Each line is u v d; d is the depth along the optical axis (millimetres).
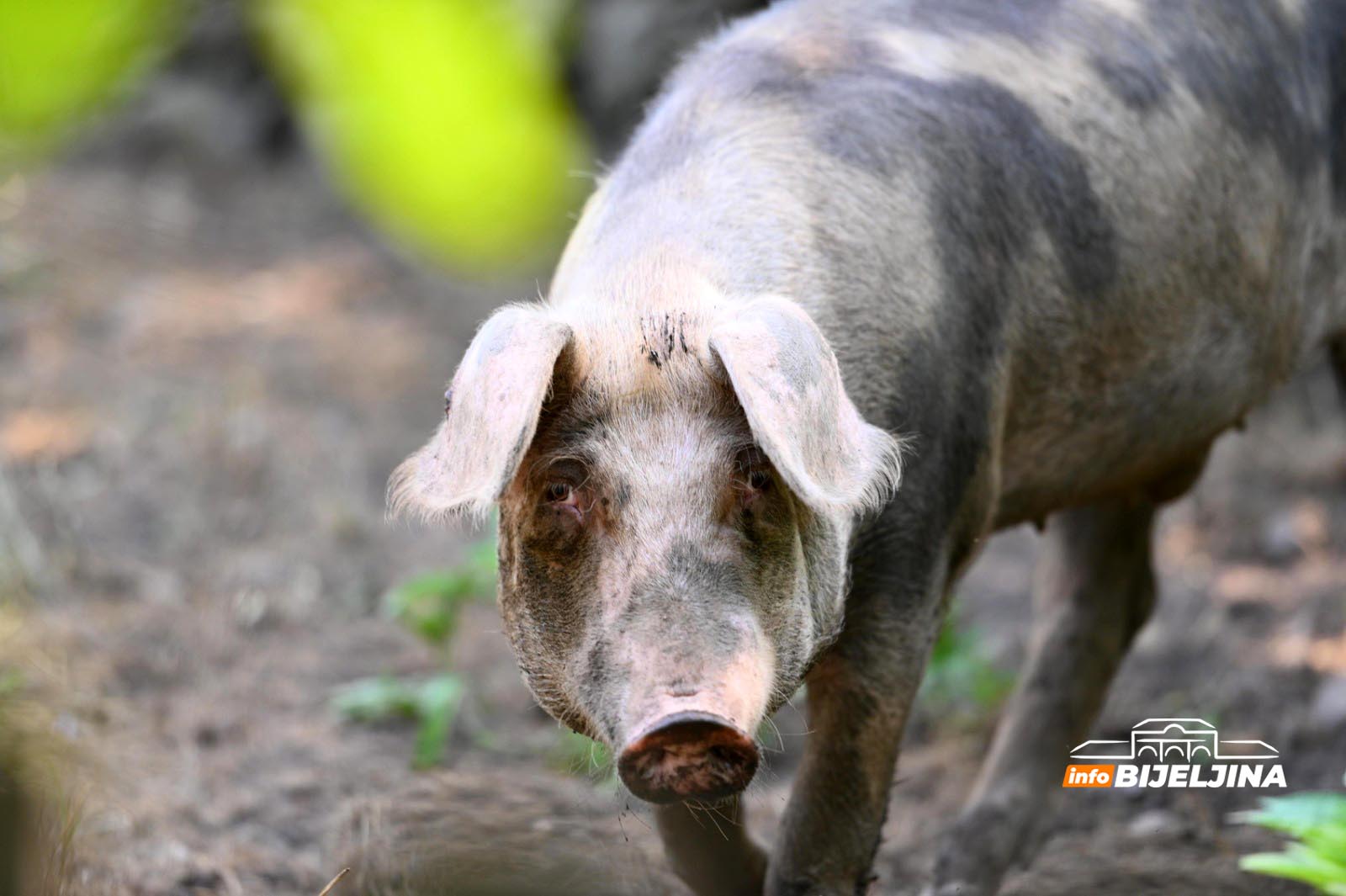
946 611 7570
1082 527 9656
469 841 8656
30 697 10617
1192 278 8414
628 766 4723
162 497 15227
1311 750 10906
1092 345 8070
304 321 20266
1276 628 12953
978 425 7449
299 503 15414
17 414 16859
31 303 19656
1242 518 15258
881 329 6922
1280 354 9305
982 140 7613
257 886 8469
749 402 5039
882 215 7109
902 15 7961
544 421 5613
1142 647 12836
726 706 4703
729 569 5203
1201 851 9516
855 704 7000
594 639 5211
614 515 5359
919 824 10164
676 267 6336
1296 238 9195
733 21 8422
